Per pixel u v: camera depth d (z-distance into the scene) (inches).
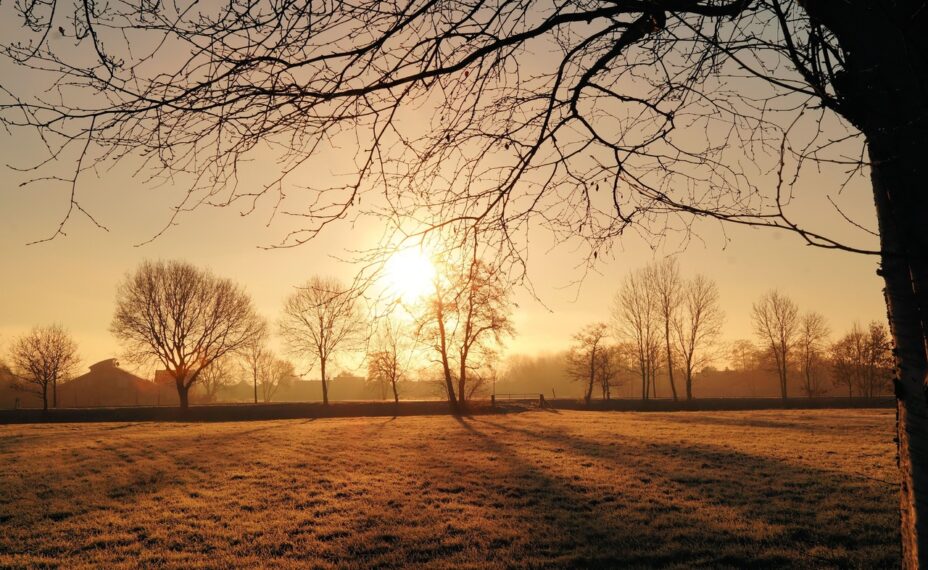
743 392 3782.0
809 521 466.0
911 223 99.6
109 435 1176.2
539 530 460.8
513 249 174.6
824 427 1153.4
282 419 1827.0
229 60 121.7
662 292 2389.3
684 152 155.2
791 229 92.9
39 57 111.7
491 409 2010.3
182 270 2073.1
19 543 448.5
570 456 807.7
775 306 2554.1
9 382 2859.3
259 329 2185.0
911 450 109.3
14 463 800.9
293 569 389.7
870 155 107.2
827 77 110.0
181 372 2068.2
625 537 439.8
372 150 144.2
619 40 147.5
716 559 389.1
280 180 138.6
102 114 117.3
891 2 101.3
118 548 434.0
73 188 117.8
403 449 896.3
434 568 387.5
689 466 710.5
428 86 149.6
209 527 484.1
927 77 95.3
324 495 585.9
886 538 420.5
